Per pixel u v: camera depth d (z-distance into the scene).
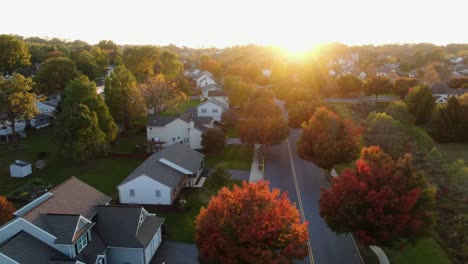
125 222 31.52
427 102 77.56
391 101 99.56
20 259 25.19
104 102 61.81
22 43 96.31
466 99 77.38
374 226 29.25
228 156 60.16
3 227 27.41
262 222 25.41
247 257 24.50
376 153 36.12
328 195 32.56
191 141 62.94
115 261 30.75
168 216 39.91
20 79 56.66
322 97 108.19
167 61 110.94
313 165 56.19
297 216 26.91
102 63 122.56
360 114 90.00
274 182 49.56
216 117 78.62
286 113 89.50
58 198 31.88
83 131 51.19
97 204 33.81
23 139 65.62
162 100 72.69
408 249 34.12
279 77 135.75
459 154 64.06
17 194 43.75
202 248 25.73
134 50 106.19
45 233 27.27
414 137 68.94
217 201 27.38
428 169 52.34
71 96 57.00
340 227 31.09
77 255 27.80
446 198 44.94
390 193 29.22
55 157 57.19
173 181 43.38
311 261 32.28
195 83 125.56
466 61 181.75
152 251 32.53
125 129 69.94
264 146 65.00
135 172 44.78
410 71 159.12
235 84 90.69
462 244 35.22
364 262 32.16
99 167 54.00
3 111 57.16
